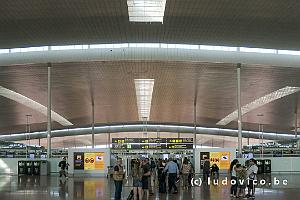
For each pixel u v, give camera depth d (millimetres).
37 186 24438
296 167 38500
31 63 33656
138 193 17375
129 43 31547
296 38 28469
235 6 22875
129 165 37188
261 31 27141
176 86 44750
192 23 25922
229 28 26719
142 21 25656
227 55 33750
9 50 33531
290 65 34031
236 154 39094
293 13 23500
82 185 25297
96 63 34594
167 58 33594
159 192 21312
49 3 22516
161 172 21828
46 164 38781
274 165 38812
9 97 47594
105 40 29719
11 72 36219
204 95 49594
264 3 22234
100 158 37375
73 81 41219
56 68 35688
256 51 33844
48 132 37531
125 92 48688
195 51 33656
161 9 24266
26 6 22828
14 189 22172
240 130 36094
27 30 26984
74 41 29828
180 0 22250
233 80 40375
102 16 24734
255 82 40875
